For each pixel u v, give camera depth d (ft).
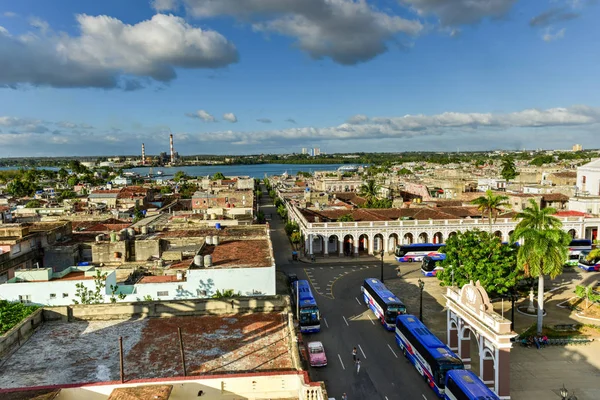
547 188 399.24
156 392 63.77
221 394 68.80
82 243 183.11
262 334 87.35
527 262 163.02
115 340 85.15
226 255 151.74
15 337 82.69
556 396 125.18
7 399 61.57
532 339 158.61
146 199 472.03
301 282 204.33
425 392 128.26
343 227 303.68
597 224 306.96
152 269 146.41
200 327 90.84
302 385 63.72
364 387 131.54
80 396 65.98
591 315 185.16
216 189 524.52
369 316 191.21
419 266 276.62
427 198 443.32
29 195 633.20
